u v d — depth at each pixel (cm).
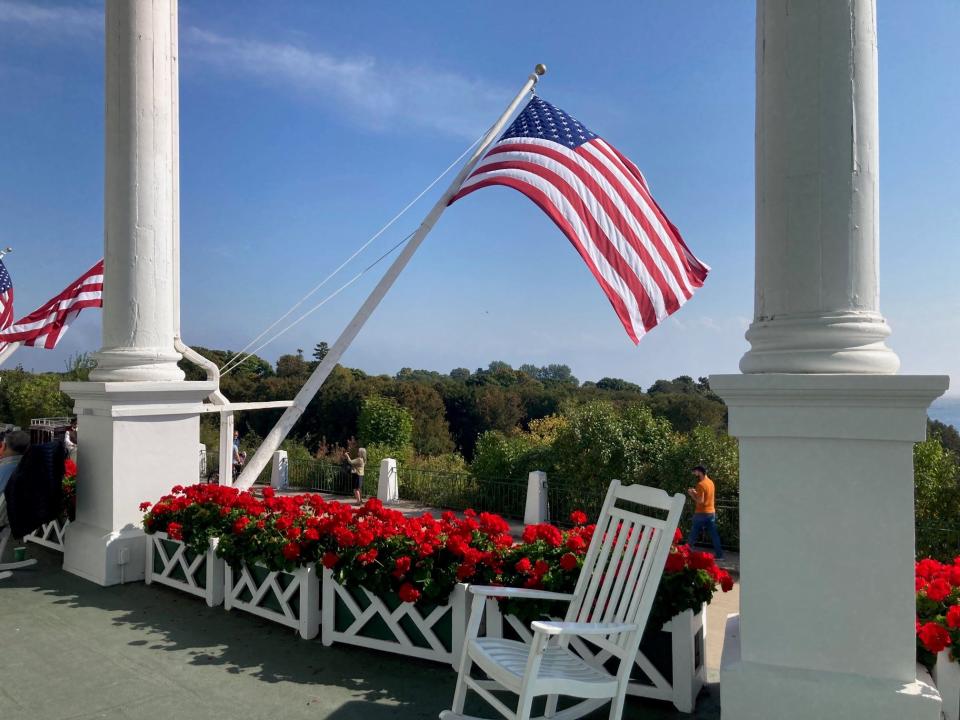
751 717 346
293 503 565
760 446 357
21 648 488
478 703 412
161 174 679
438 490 1587
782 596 350
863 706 328
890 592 334
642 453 1337
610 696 344
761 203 377
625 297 716
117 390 638
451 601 456
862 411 335
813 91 357
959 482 1034
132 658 471
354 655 480
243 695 418
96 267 1162
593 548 414
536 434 1992
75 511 704
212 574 575
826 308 356
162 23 681
